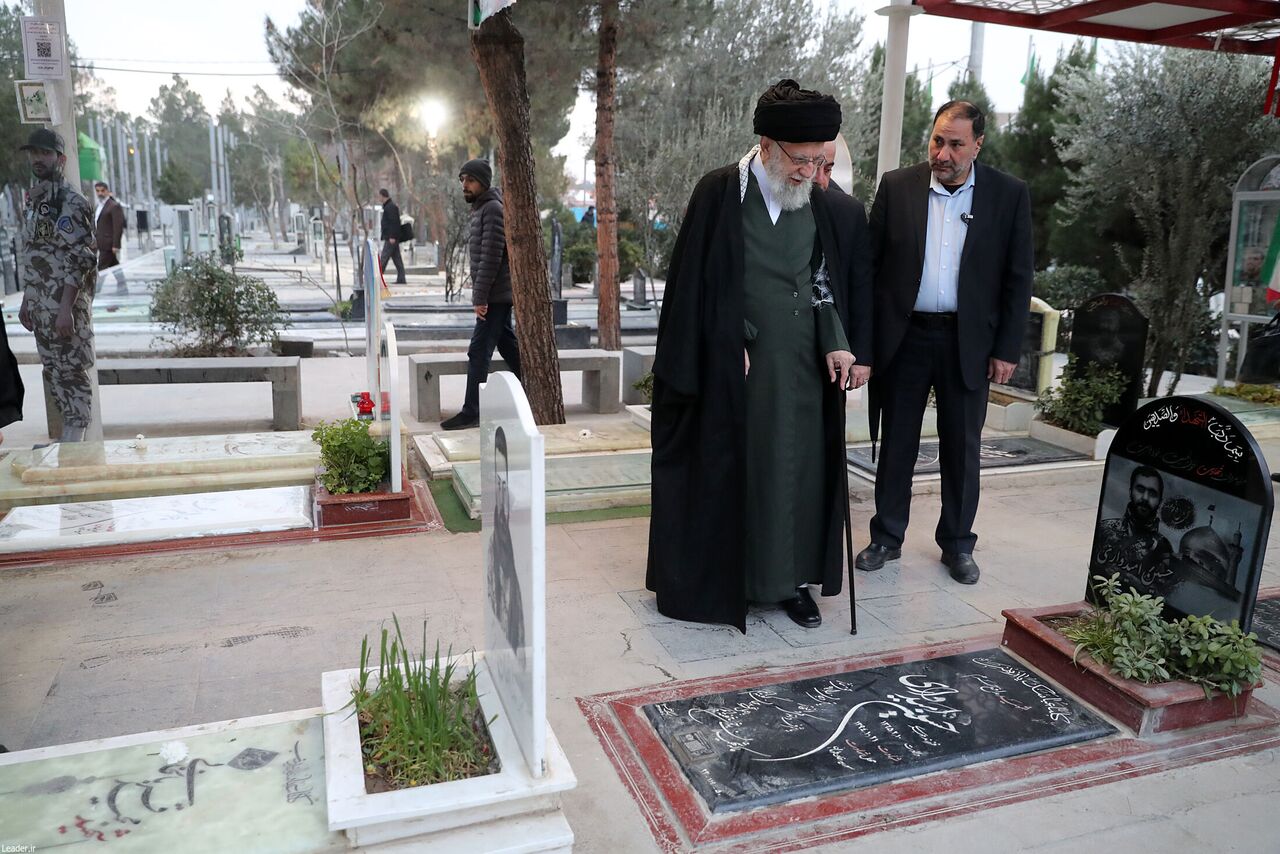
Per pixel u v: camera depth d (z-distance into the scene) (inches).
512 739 83.1
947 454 157.6
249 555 160.1
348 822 71.4
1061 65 487.2
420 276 885.8
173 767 82.8
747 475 134.8
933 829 92.0
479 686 92.7
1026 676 122.6
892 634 137.6
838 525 140.1
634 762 102.3
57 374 218.7
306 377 353.4
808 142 121.8
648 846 89.0
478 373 268.5
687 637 134.4
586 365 307.0
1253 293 296.5
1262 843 91.1
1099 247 457.4
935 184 150.3
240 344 379.2
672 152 464.1
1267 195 285.4
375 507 175.3
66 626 131.9
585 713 112.1
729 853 87.7
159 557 157.8
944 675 122.4
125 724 106.6
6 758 83.1
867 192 517.3
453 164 933.2
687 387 129.6
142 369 261.3
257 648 126.3
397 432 175.8
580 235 847.7
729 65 542.0
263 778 81.4
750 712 111.7
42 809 76.3
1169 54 363.3
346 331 481.4
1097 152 382.9
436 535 172.6
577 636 133.9
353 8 623.8
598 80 427.2
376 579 151.3
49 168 210.8
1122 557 131.7
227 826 74.8
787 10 540.7
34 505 179.3
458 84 553.6
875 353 155.8
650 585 144.3
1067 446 246.5
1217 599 118.0
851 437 246.8
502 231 261.0
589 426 257.0
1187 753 106.7
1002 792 98.2
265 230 2364.7
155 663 121.4
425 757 81.0
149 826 74.6
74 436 221.8
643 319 585.3
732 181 130.0
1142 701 107.9
